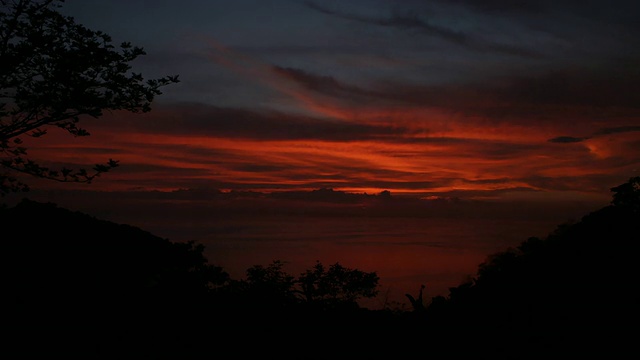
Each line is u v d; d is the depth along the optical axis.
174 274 12.32
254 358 10.50
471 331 10.63
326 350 11.00
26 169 10.62
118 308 11.14
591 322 9.59
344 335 11.62
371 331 11.72
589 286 10.45
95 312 10.90
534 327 10.02
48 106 10.78
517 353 9.52
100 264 12.34
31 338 9.82
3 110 10.55
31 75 10.91
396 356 10.59
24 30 10.66
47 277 11.49
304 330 11.71
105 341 10.16
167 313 11.41
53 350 9.58
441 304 12.41
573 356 8.97
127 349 10.05
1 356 9.15
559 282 10.93
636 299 9.82
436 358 10.23
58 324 10.34
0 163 10.51
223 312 11.95
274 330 11.61
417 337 11.12
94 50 10.89
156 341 10.51
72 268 11.98
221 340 11.04
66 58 10.73
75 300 11.08
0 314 10.23
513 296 11.16
